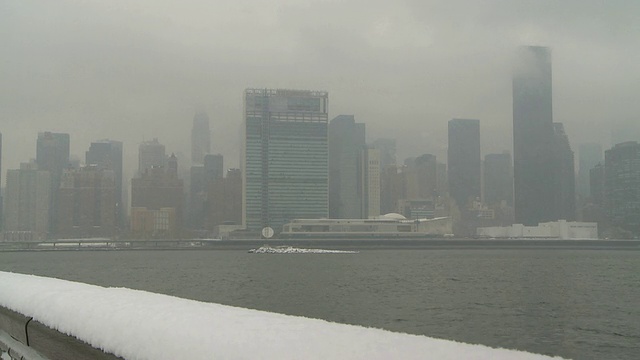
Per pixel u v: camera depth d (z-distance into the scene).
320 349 2.45
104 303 3.97
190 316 3.24
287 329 2.82
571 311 54.25
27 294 4.90
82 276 129.38
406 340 2.47
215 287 94.12
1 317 5.57
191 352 2.86
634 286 92.50
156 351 3.12
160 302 3.87
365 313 56.81
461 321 47.53
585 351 31.38
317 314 56.88
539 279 114.31
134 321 3.42
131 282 107.06
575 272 139.88
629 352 30.75
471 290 86.69
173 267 175.62
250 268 168.12
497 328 42.59
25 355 4.82
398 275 129.62
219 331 2.88
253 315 3.23
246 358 2.56
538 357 2.17
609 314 50.28
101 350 3.65
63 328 4.14
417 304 65.50
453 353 2.24
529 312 54.91
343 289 90.38
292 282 105.94
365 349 2.38
